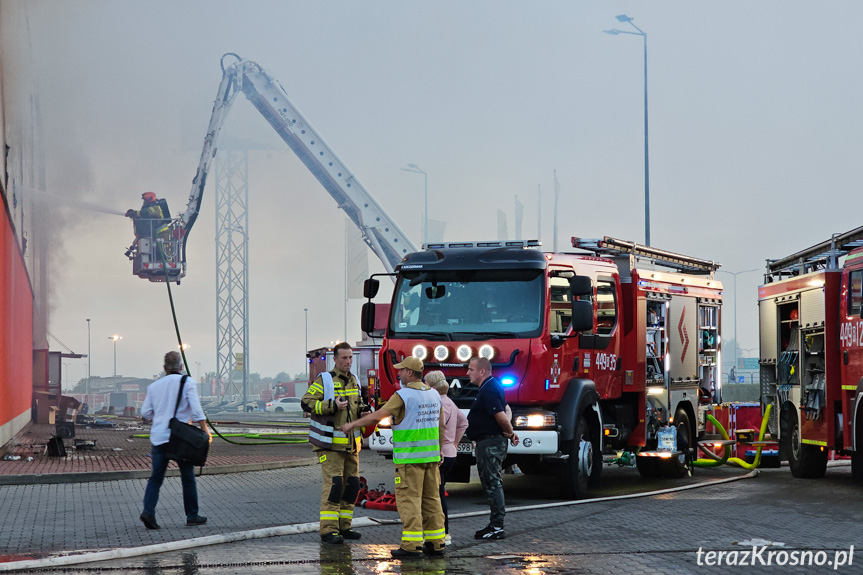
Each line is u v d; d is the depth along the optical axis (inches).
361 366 1640.0
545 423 711.7
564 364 733.3
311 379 1844.2
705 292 1001.5
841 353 835.4
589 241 821.2
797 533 560.7
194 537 532.7
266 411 4018.2
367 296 755.4
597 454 778.8
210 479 888.3
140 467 931.3
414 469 482.9
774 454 1019.3
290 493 768.3
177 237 2026.3
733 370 3235.7
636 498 749.3
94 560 460.4
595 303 795.4
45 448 1188.5
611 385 814.5
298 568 447.8
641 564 462.0
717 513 654.5
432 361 717.3
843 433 831.1
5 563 439.5
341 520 536.1
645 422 860.0
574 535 553.9
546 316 716.0
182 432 571.8
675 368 928.3
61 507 669.3
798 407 921.5
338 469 526.3
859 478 825.5
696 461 1007.6
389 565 457.7
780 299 970.1
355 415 530.6
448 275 740.7
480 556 485.1
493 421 545.0
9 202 1252.5
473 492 799.1
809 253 928.9
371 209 2219.5
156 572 435.5
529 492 793.6
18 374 1402.6
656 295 888.9
